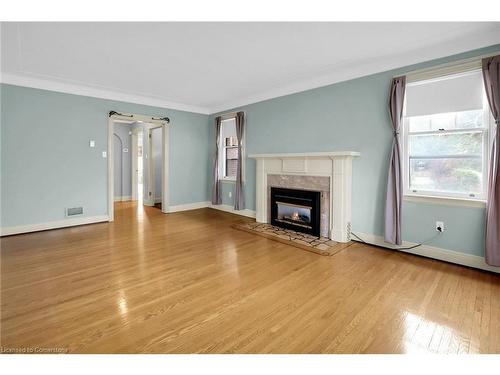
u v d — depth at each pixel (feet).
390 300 6.91
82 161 15.03
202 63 11.18
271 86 14.65
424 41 9.11
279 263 9.48
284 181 14.43
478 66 8.61
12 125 12.82
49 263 9.34
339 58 10.62
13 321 5.86
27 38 8.89
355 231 12.09
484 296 7.11
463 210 9.20
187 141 19.95
